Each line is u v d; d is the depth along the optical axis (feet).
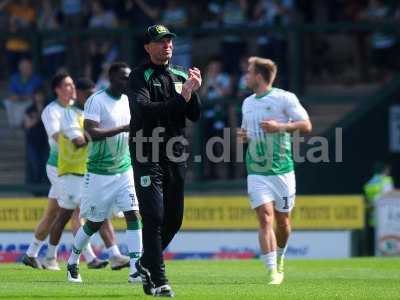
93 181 119.24
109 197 119.03
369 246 208.64
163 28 101.09
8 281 120.98
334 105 228.63
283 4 236.63
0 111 227.81
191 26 235.20
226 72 227.61
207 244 204.23
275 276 119.03
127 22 235.61
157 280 99.25
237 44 228.84
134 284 115.44
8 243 203.82
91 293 104.42
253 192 119.55
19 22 241.35
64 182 135.64
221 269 145.18
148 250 99.04
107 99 120.26
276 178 119.55
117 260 136.56
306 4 242.17
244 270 143.33
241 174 220.02
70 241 195.72
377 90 235.61
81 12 239.09
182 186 102.01
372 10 240.73
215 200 204.74
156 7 237.25
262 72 121.08
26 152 221.25
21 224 204.23
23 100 226.58
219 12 238.27
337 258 190.90
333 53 239.09
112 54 229.45
